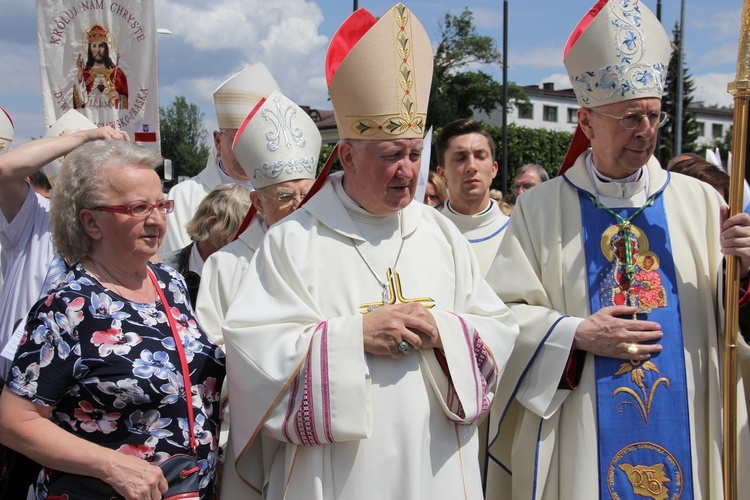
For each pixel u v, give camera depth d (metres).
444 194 6.15
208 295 3.21
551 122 52.44
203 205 3.84
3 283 4.12
